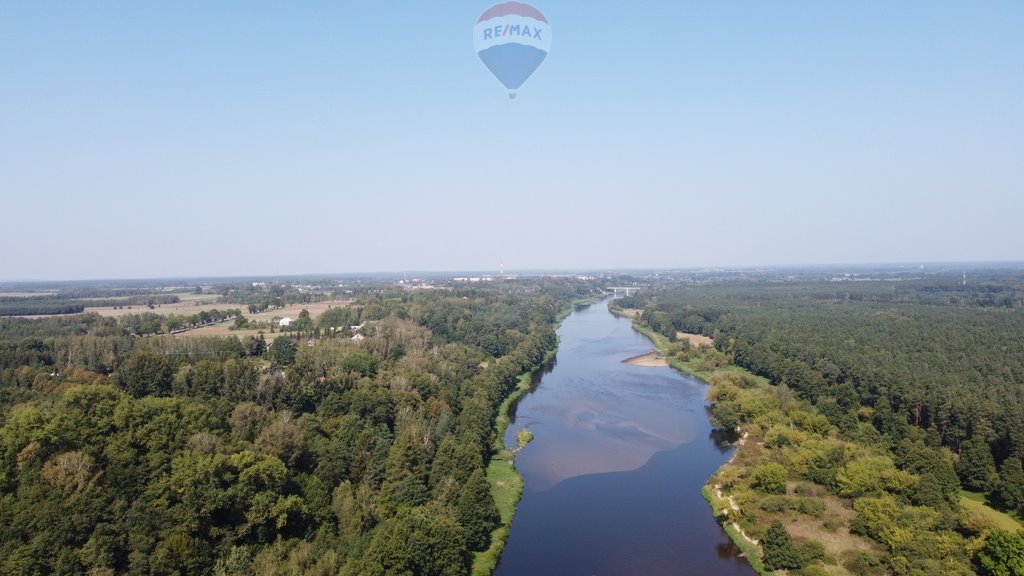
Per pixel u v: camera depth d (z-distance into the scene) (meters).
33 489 81.50
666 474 136.88
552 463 143.88
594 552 104.06
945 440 139.50
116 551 79.38
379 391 141.25
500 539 106.88
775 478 118.06
